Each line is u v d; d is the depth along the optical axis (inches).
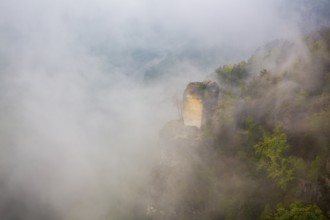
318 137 2655.0
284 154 2677.2
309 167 2426.2
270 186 2620.6
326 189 2228.1
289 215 2073.1
